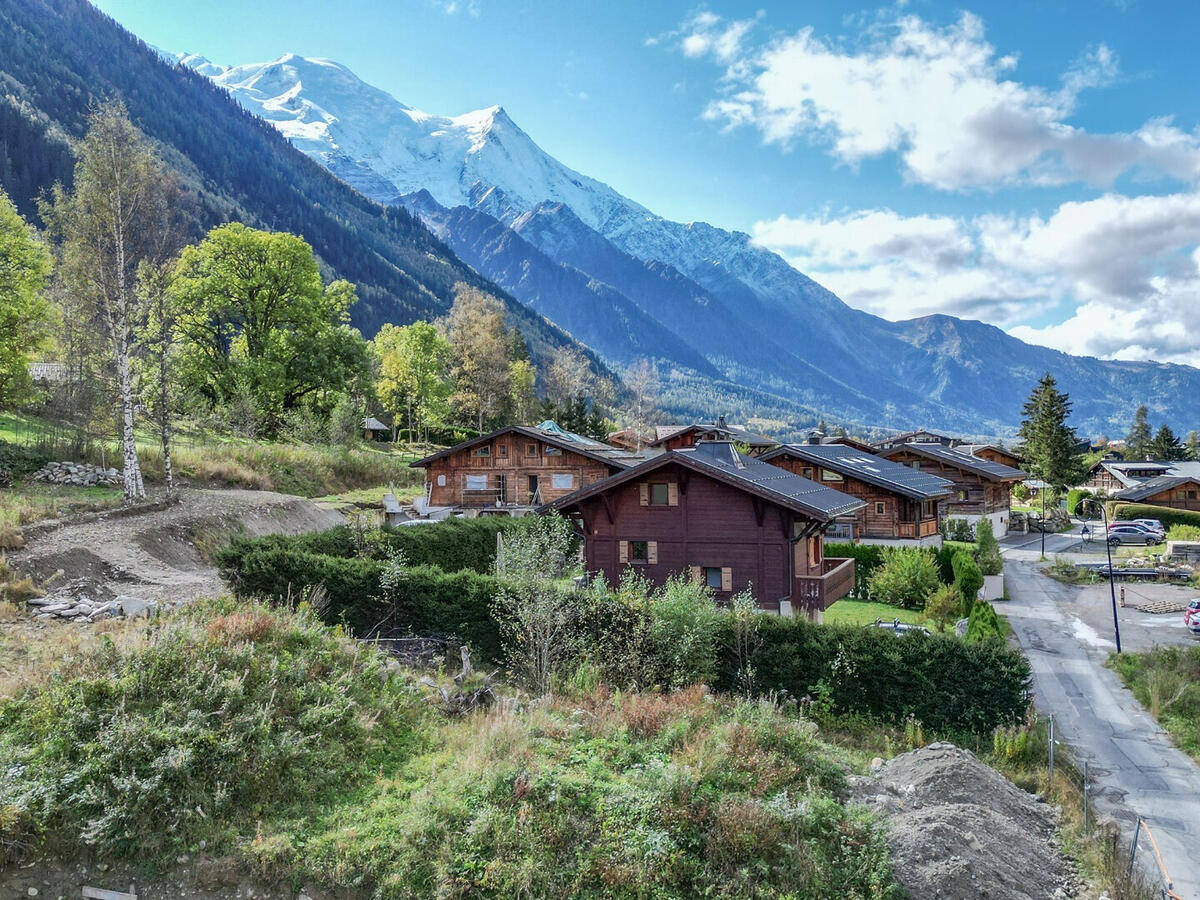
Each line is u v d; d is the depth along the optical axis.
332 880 11.30
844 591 30.89
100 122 31.44
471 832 11.90
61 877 11.14
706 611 20.17
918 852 12.63
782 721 16.34
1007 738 18.42
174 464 38.34
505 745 14.20
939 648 19.28
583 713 16.23
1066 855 14.40
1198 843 15.59
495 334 108.75
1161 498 72.12
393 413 91.25
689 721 15.66
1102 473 101.19
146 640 15.02
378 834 11.98
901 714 19.44
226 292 60.94
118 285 30.95
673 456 27.17
